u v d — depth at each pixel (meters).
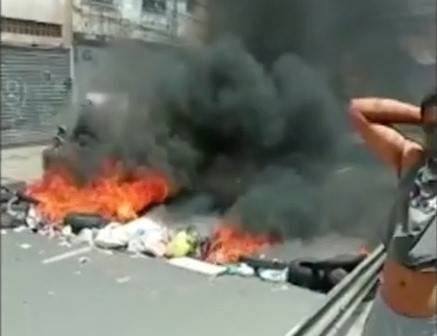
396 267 1.76
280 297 4.84
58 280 4.97
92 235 6.26
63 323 4.13
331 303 3.87
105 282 5.04
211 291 4.95
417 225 1.69
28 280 4.91
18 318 4.14
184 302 4.67
